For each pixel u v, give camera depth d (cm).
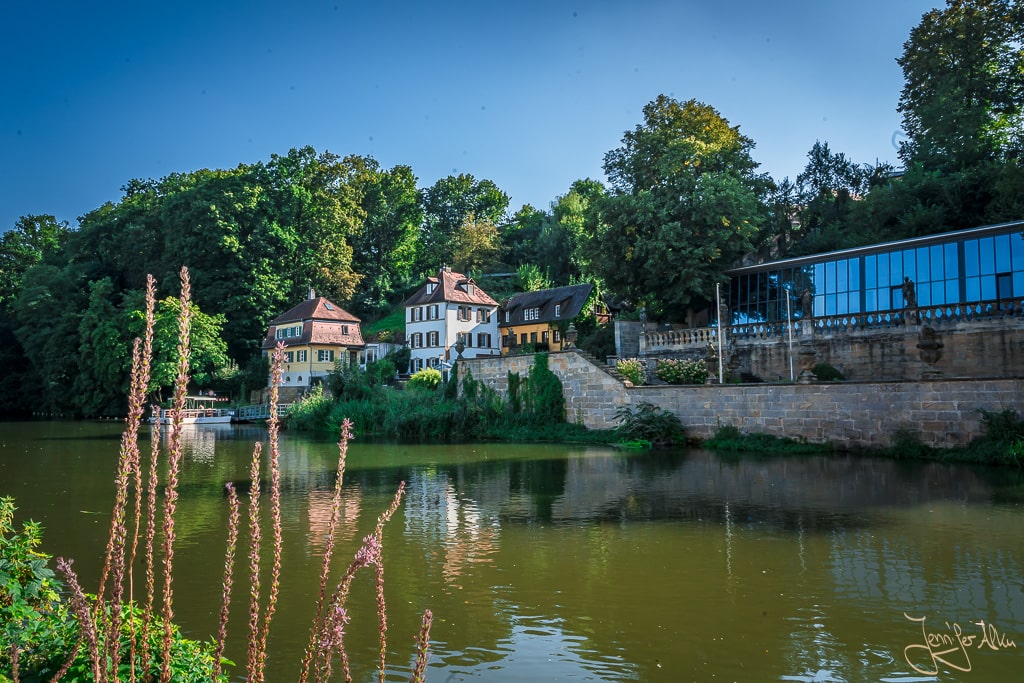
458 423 3972
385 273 9625
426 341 6800
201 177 9481
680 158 4347
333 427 4600
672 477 2105
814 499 1678
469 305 6762
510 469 2411
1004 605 927
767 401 2845
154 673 515
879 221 4441
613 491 1869
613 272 4300
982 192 3988
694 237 4081
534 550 1247
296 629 873
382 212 9850
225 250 7556
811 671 746
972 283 3116
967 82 4375
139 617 591
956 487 1783
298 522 1511
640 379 3597
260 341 7638
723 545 1262
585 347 4878
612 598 983
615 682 724
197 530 1438
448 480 2147
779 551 1212
